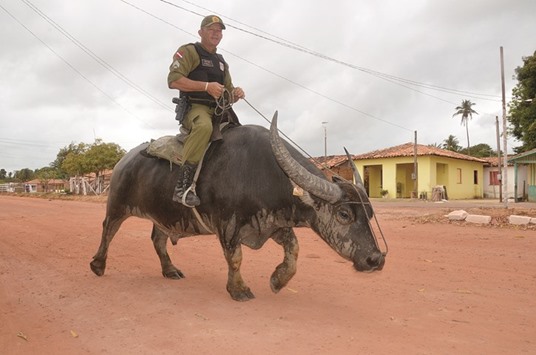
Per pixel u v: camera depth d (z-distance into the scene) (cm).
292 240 604
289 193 549
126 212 729
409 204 2750
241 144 588
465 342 449
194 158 591
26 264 880
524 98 3628
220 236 591
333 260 900
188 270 821
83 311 576
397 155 4128
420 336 467
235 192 572
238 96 627
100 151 5125
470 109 8525
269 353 426
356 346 439
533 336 466
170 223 656
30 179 12038
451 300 602
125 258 941
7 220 1775
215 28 622
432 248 1016
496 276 739
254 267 836
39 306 603
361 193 521
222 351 434
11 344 469
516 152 4181
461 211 1535
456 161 4384
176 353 433
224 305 586
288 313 550
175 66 611
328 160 4559
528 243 1038
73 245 1124
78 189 5541
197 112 606
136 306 591
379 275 756
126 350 445
